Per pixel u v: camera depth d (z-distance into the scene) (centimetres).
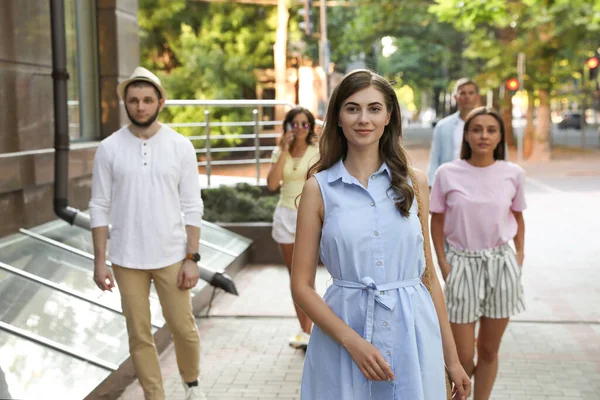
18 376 407
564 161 2638
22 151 668
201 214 441
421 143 4150
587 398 492
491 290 424
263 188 1138
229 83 2319
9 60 645
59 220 724
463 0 1007
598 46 2750
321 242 263
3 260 564
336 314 258
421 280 274
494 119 418
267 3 2344
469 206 421
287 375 536
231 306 727
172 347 585
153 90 421
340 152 267
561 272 888
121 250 426
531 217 1337
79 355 454
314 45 2770
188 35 2300
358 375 252
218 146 2352
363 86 254
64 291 539
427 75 4950
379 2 2970
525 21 2470
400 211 259
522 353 588
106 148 427
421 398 254
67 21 818
